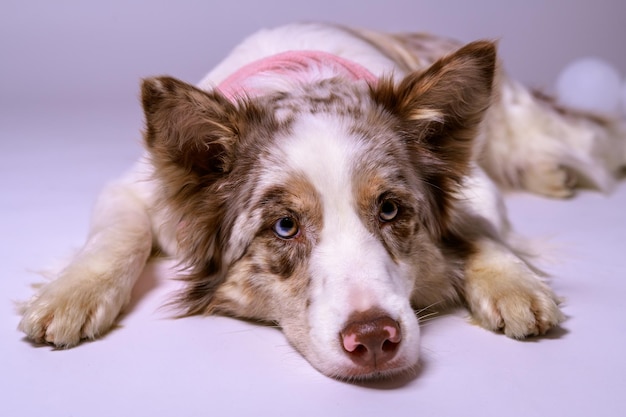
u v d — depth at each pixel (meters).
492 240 0.66
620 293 0.65
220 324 0.61
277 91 0.65
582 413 0.49
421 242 0.59
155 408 0.50
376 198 0.56
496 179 0.94
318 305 0.53
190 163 0.59
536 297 0.58
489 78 0.59
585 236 0.78
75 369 0.55
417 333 0.52
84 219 0.83
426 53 0.92
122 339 0.59
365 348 0.50
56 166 1.04
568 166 0.94
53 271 0.68
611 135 1.00
